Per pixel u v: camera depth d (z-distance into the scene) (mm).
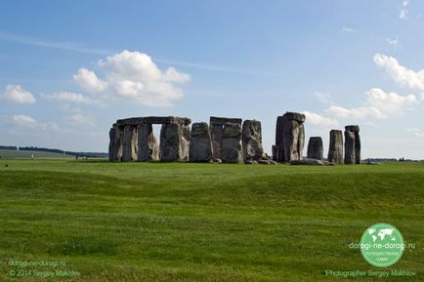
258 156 61156
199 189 31281
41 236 18203
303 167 47125
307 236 19109
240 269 15047
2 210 23844
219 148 62438
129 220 21547
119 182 33719
